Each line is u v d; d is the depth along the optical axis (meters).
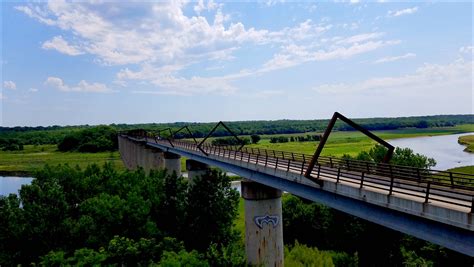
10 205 35.06
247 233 38.31
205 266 26.98
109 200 35.09
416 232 18.52
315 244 51.31
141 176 48.41
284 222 52.78
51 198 35.41
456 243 16.34
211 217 41.22
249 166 37.84
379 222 21.09
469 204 17.36
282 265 38.84
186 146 66.06
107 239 32.34
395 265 45.09
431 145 183.00
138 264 28.33
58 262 26.72
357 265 43.62
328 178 25.92
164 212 40.81
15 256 32.16
